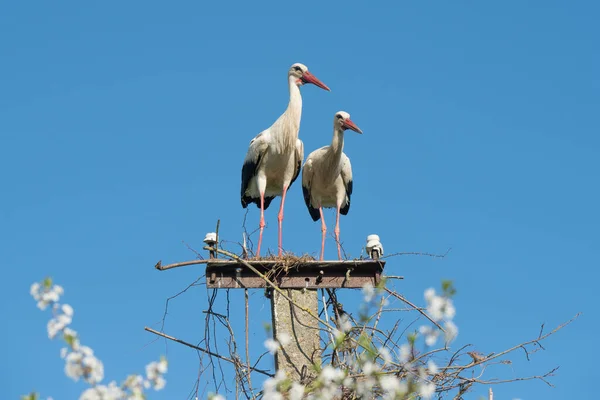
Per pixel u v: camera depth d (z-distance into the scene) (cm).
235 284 1295
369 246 1324
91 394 774
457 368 1116
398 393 920
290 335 1288
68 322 784
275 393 925
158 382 803
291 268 1313
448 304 900
